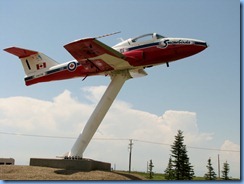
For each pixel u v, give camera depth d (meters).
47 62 22.19
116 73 19.95
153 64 19.81
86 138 18.62
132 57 19.16
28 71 22.58
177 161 39.59
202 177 43.41
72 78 21.89
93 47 17.47
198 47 19.27
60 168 17.19
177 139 40.38
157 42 19.44
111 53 17.97
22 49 21.66
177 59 19.61
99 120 18.98
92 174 15.89
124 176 16.45
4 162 24.86
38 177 14.64
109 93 19.33
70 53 18.28
